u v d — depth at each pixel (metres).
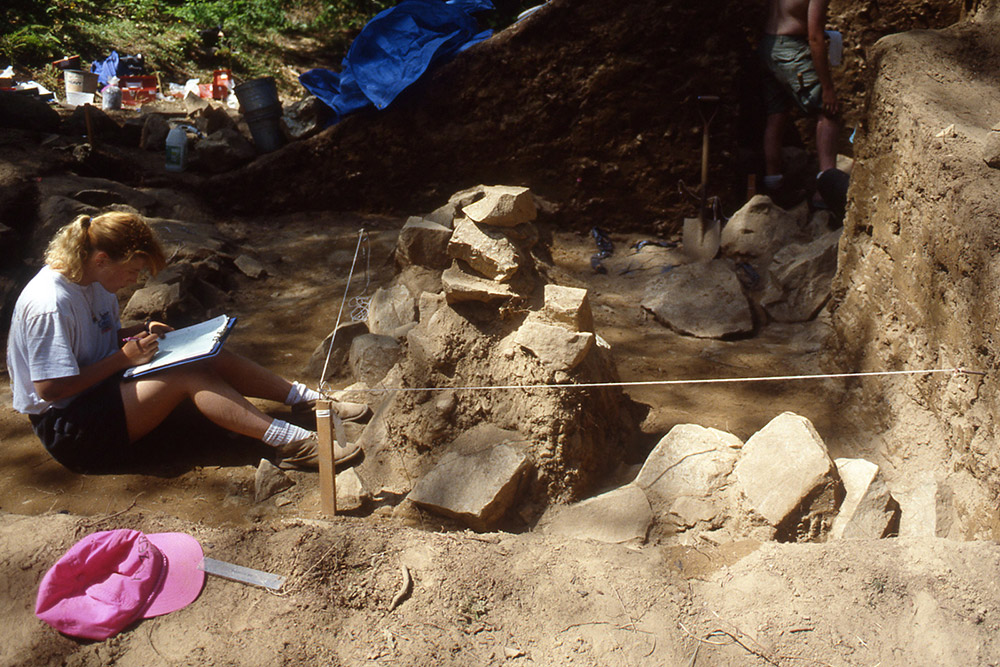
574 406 3.33
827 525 3.03
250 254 5.90
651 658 2.38
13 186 5.71
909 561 2.61
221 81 9.59
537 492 3.29
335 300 5.35
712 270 5.52
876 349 3.96
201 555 2.69
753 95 6.71
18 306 3.40
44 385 3.38
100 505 3.44
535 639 2.45
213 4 12.57
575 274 5.94
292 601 2.55
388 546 2.77
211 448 3.83
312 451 3.62
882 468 3.65
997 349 2.80
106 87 8.58
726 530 3.07
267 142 6.79
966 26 4.12
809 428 3.15
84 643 2.44
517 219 3.51
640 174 6.45
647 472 3.30
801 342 4.99
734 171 6.43
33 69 9.39
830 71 6.33
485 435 3.41
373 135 6.50
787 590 2.55
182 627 2.47
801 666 2.32
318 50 12.94
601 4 6.02
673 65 6.13
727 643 2.41
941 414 3.26
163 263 3.59
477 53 6.27
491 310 3.55
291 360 4.65
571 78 6.22
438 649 2.40
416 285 4.30
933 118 3.53
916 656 2.31
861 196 4.26
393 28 6.51
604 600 2.58
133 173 6.65
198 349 3.54
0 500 3.45
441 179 6.61
